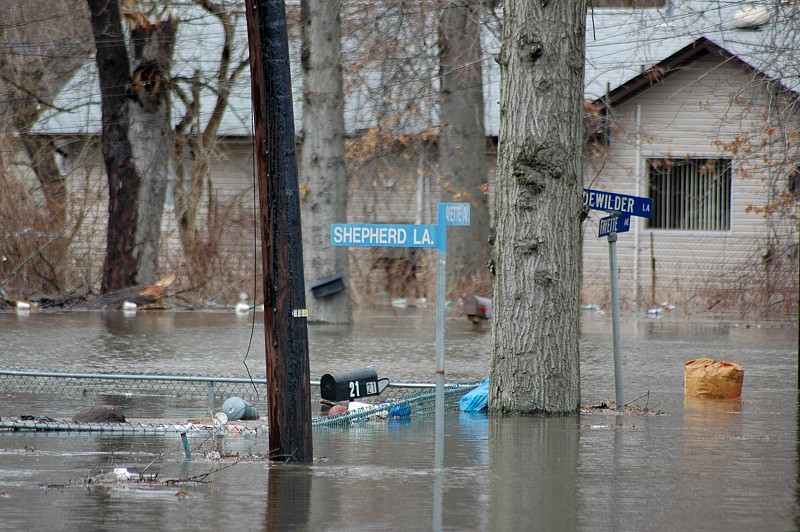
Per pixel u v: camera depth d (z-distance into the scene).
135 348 48.12
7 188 74.94
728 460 21.95
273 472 20.16
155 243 77.25
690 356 47.25
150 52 76.88
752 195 85.94
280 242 21.14
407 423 27.53
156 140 77.31
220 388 35.16
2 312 69.62
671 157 82.81
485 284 78.38
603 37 79.00
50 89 92.88
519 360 28.39
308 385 21.44
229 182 96.06
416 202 90.06
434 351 48.97
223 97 89.81
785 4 53.00
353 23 74.44
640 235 87.69
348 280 66.88
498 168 28.62
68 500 17.48
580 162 28.45
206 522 16.09
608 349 50.56
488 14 68.62
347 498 17.92
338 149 67.00
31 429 25.03
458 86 78.88
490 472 20.38
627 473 20.41
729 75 78.00
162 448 22.88
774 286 73.12
